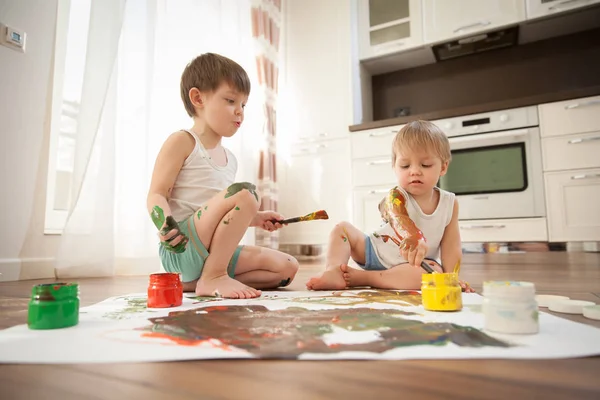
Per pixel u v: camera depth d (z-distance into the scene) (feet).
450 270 3.41
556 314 2.07
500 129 7.91
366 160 9.11
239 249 3.59
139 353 1.39
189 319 1.97
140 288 3.72
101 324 1.87
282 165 10.10
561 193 7.43
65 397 1.04
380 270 3.59
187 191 3.46
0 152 4.89
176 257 3.25
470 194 8.09
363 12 10.03
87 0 6.13
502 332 1.61
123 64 5.62
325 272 3.38
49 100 5.51
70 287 1.89
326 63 9.98
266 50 8.92
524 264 5.83
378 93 10.89
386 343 1.47
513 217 7.77
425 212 3.40
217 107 3.57
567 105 7.41
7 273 4.81
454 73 10.10
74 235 5.03
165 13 6.07
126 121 5.62
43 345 1.51
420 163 3.27
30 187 5.21
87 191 5.16
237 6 7.50
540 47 9.27
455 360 1.28
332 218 9.51
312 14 10.25
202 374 1.19
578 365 1.23
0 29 4.93
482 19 8.69
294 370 1.21
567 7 7.94
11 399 1.03
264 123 8.59
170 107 6.02
